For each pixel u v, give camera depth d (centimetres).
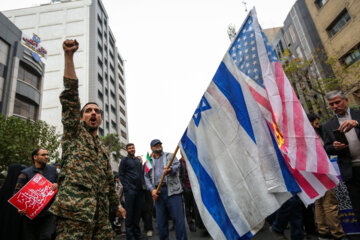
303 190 202
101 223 190
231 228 210
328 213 324
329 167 196
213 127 245
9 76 1758
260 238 403
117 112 4656
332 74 1633
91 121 213
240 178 216
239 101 234
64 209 170
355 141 280
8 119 1044
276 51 2475
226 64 253
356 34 1495
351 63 1562
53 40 4019
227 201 218
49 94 3647
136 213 485
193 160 251
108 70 4538
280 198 199
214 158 237
